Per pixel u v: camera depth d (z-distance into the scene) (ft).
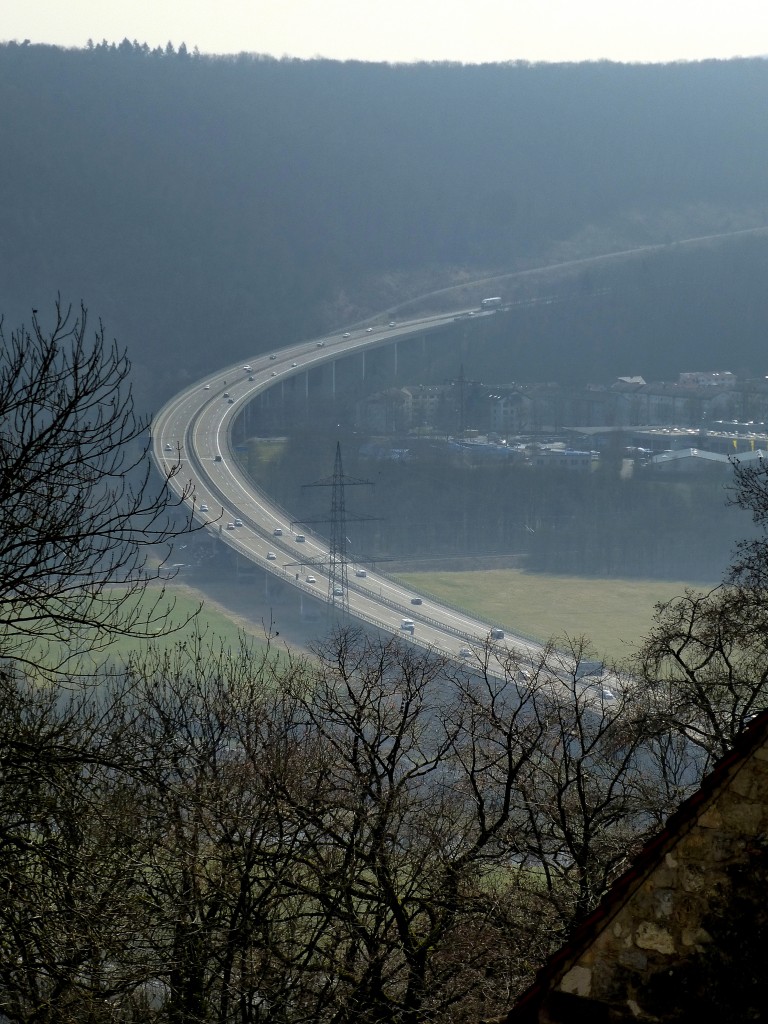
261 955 187.01
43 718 164.14
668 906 88.48
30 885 136.26
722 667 252.01
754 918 86.48
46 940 135.85
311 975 193.47
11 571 145.28
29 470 148.66
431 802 224.94
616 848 200.13
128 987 159.02
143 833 184.55
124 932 154.20
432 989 187.73
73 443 152.87
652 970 88.28
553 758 218.79
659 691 244.01
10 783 139.03
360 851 201.77
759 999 85.87
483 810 209.46
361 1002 187.62
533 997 90.68
